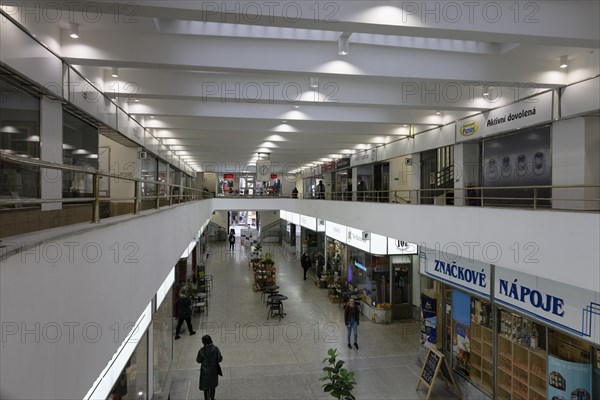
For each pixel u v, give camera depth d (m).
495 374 6.71
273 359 9.23
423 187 12.86
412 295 12.55
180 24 5.66
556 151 7.52
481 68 6.81
